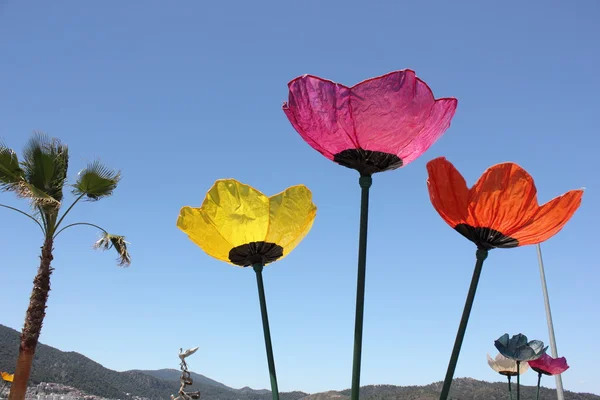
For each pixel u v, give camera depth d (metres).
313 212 3.73
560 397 12.39
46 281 12.59
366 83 2.97
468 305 2.99
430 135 3.16
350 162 3.16
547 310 13.46
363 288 2.97
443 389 2.84
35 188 12.23
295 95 3.09
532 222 3.01
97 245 13.23
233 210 3.59
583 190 2.99
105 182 12.55
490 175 2.98
